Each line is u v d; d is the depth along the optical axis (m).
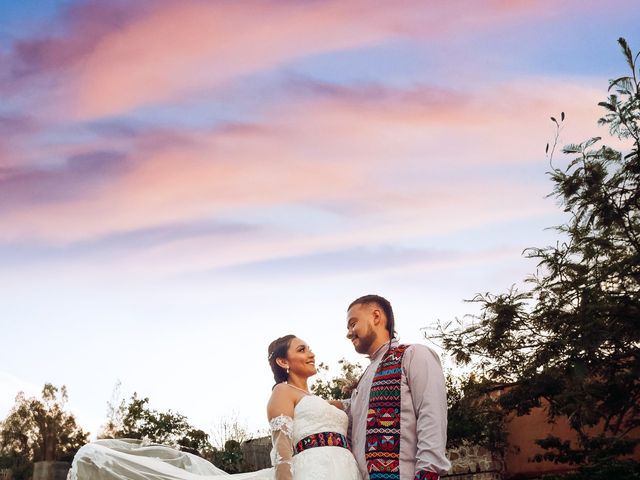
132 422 16.50
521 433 16.11
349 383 4.48
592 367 12.75
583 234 12.88
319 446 3.96
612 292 12.58
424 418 3.64
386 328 4.14
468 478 15.90
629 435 14.49
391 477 3.64
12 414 34.41
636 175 12.50
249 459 16.22
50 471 13.56
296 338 4.53
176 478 4.24
